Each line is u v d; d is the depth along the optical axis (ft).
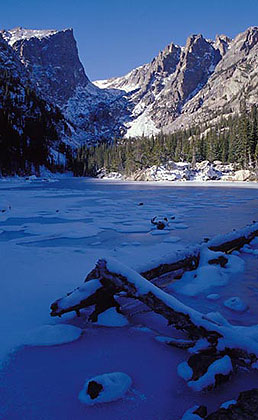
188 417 6.67
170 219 41.19
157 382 8.07
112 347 9.87
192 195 91.61
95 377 7.80
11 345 9.89
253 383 8.03
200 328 9.57
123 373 8.18
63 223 38.01
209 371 7.98
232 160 270.05
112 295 12.22
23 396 7.53
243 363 8.79
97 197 84.79
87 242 26.96
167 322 11.73
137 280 11.23
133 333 10.85
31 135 349.82
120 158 361.30
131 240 27.78
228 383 8.01
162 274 16.25
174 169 259.19
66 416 6.88
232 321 11.82
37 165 329.52
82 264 19.57
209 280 16.30
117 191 113.70
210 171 236.63
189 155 297.94
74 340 10.30
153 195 92.43
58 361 9.04
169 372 8.52
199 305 13.44
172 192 106.63
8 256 21.76
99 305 11.90
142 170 278.67
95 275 12.16
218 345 8.98
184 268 17.75
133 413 6.97
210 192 105.70
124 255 21.85
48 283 15.97
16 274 17.47
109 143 596.70
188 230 32.99
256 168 228.84
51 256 21.76
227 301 13.43
